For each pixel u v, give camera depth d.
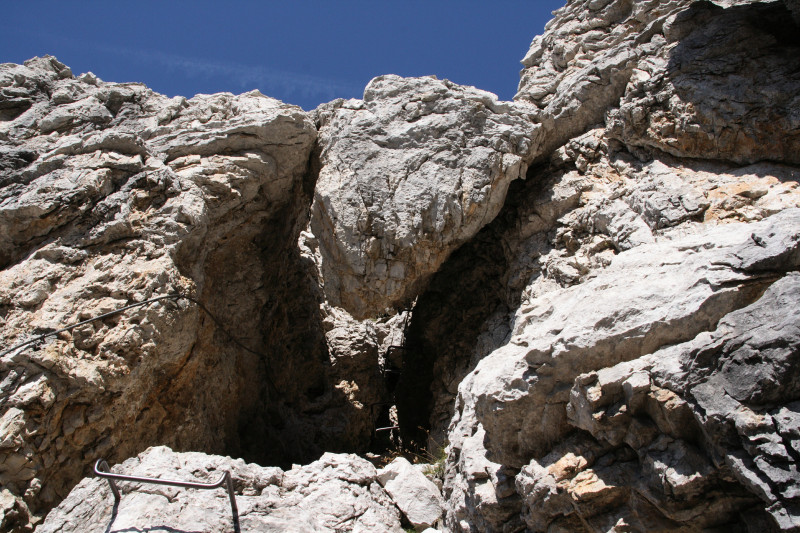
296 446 11.88
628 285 4.88
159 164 8.91
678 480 3.79
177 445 8.47
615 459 4.25
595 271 8.05
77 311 7.45
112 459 7.43
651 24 9.48
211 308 9.96
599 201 8.69
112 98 10.12
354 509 5.59
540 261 8.95
